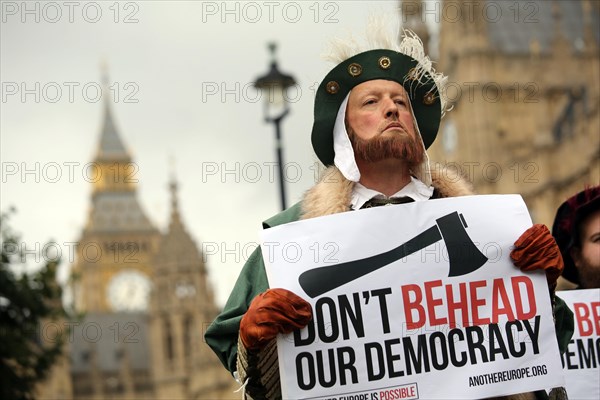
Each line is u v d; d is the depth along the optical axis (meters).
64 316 18.48
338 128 5.80
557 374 5.42
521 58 85.94
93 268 164.25
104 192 171.88
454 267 5.47
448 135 86.31
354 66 5.77
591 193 7.53
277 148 21.61
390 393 5.31
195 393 124.94
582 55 83.56
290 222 5.60
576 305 7.18
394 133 5.65
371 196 5.72
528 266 5.50
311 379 5.26
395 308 5.39
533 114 84.06
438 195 5.85
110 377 136.75
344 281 5.41
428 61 5.88
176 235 131.25
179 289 128.38
